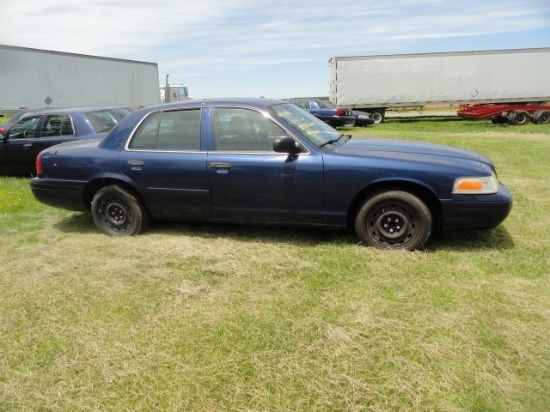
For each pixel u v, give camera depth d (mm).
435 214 3818
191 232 4578
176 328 2740
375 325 2660
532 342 2465
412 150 3982
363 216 3809
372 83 22344
